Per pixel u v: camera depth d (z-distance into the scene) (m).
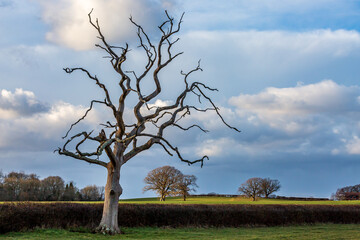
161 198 77.62
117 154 22.33
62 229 22.11
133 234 21.89
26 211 21.66
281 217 33.16
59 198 73.06
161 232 23.92
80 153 21.17
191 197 108.62
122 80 22.05
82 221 23.83
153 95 23.77
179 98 25.12
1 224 20.30
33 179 71.56
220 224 29.83
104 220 21.80
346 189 94.56
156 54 23.83
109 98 22.20
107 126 22.56
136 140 24.17
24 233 20.28
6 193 67.38
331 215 36.62
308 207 36.91
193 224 28.62
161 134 23.89
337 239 21.20
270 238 21.28
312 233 25.33
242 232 25.92
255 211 31.91
